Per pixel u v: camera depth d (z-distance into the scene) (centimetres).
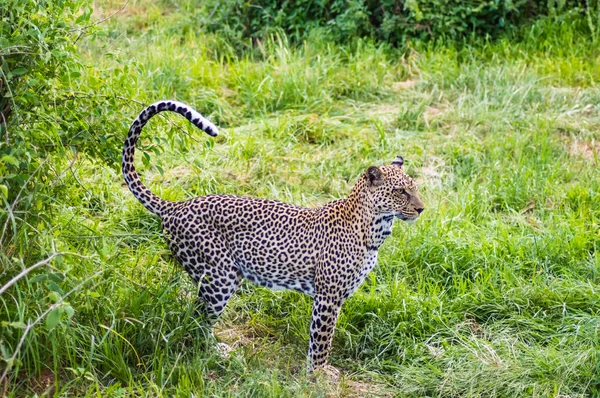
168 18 2033
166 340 925
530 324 1055
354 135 1520
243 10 1958
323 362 983
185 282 1020
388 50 1839
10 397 837
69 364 909
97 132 977
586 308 1084
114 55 1038
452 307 1084
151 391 885
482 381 952
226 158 1395
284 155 1448
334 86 1698
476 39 1880
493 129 1552
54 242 900
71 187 1004
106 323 948
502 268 1157
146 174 1346
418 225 1240
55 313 767
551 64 1758
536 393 938
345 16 1862
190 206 983
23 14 895
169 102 954
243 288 1120
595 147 1524
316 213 983
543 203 1338
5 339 849
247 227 979
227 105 1612
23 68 883
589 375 952
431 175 1421
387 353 1031
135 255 1093
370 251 975
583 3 1959
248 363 979
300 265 973
